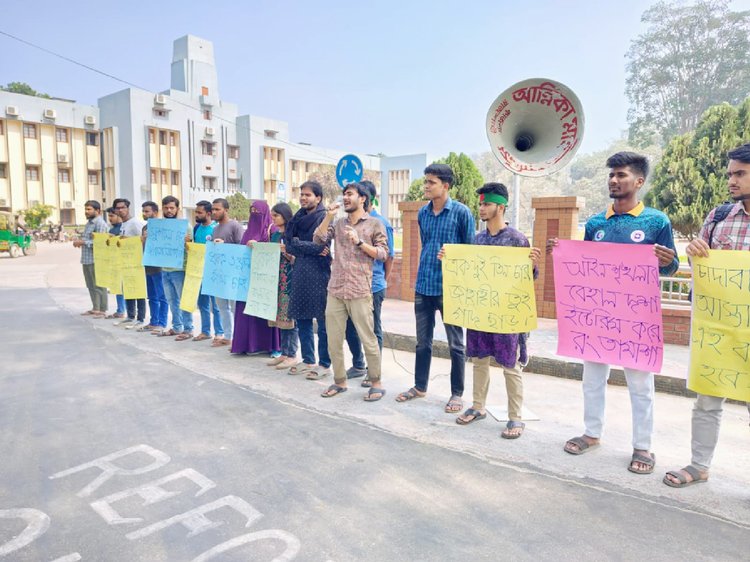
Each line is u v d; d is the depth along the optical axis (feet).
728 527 8.58
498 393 15.90
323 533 8.36
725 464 11.03
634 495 9.60
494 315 12.50
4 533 8.34
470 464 10.85
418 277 14.44
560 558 7.74
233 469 10.56
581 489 9.82
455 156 52.75
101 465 10.72
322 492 9.67
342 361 15.23
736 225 9.54
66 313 28.55
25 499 9.39
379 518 8.80
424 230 14.43
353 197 14.23
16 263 60.95
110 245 25.89
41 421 13.10
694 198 43.62
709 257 9.50
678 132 141.59
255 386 16.02
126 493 9.61
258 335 19.12
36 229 110.63
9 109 112.27
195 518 8.77
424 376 14.88
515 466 10.77
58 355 19.61
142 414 13.62
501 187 12.79
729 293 9.36
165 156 129.08
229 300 20.76
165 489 9.75
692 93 138.92
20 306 30.86
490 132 19.71
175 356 19.52
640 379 10.61
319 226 15.48
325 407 14.25
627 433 12.72
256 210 19.29
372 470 10.56
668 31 137.80
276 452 11.37
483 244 13.19
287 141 156.25
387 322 24.44
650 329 10.50
